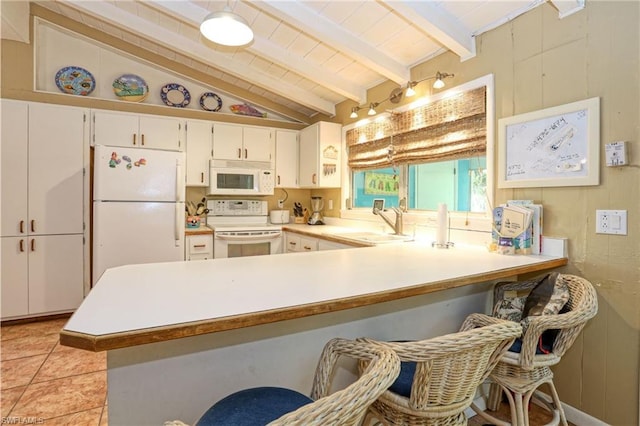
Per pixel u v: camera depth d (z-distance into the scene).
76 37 3.53
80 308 0.97
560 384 1.92
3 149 3.05
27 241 3.14
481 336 0.93
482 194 2.44
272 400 1.00
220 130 3.93
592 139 1.76
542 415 1.89
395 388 1.11
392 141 3.16
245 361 1.19
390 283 1.31
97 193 2.99
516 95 2.12
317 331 1.34
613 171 1.70
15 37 3.14
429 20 2.18
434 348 0.90
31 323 3.17
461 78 2.48
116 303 1.02
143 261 3.15
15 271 3.11
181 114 3.87
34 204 3.16
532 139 2.03
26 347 2.66
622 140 1.66
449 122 2.60
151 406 1.06
